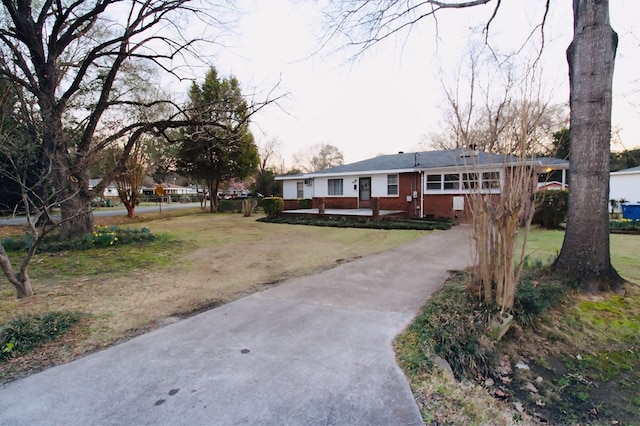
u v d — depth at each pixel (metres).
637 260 5.61
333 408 1.91
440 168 13.34
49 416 1.86
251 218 17.53
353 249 7.38
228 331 3.00
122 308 3.68
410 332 2.89
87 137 8.18
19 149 5.13
